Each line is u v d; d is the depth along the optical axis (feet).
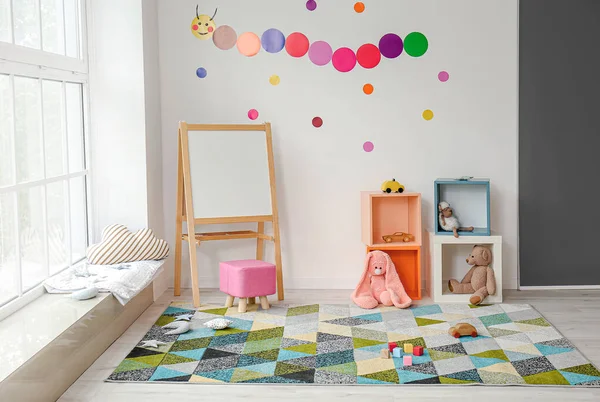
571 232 15.23
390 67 15.02
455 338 11.64
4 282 10.30
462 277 15.31
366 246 14.78
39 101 11.61
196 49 15.11
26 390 8.23
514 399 9.15
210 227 15.43
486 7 14.88
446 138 15.14
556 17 14.85
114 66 13.87
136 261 13.38
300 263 15.47
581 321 12.60
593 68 14.92
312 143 15.23
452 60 14.98
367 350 11.05
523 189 15.15
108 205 14.08
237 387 9.63
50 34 12.25
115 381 9.84
